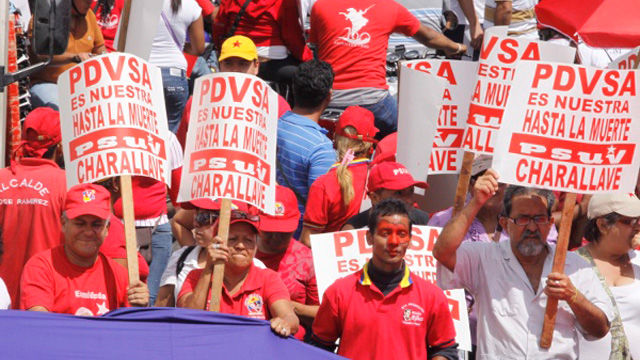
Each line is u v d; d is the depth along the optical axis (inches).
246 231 442.6
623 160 460.1
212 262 425.7
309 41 751.1
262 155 443.2
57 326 383.9
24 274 429.7
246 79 440.1
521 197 462.6
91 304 432.5
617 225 498.3
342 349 440.5
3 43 543.8
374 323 435.2
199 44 761.6
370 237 442.0
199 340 392.8
